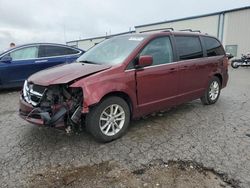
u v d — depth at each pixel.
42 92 4.00
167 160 3.63
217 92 6.60
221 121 5.26
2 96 7.69
